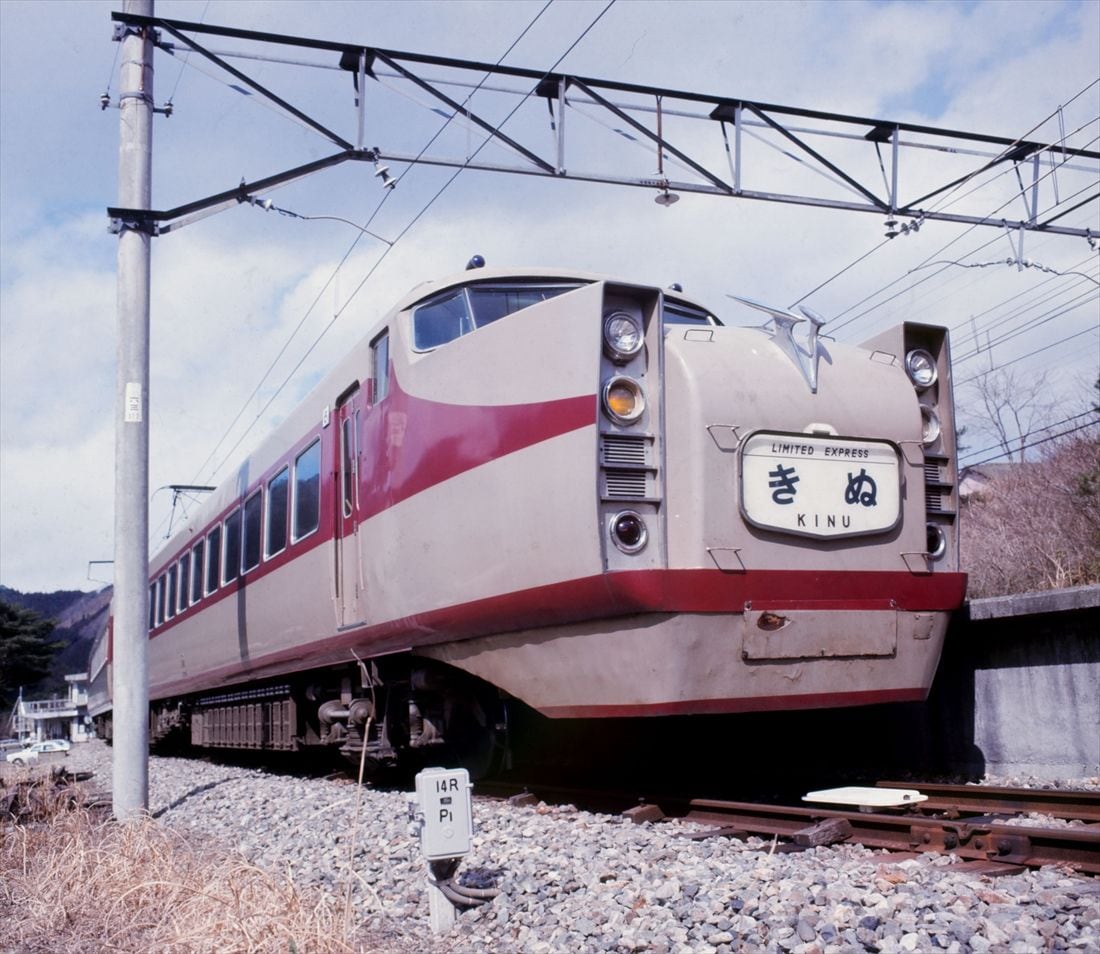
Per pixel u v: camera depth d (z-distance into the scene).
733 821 5.91
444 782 4.65
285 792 9.37
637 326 6.12
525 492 6.32
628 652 5.96
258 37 8.91
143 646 8.98
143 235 9.21
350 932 4.30
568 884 4.66
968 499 20.62
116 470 9.07
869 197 10.59
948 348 7.04
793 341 6.46
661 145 9.77
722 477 5.98
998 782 6.96
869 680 6.37
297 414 10.59
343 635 8.76
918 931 3.51
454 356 7.14
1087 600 6.38
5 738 80.56
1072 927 3.45
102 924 5.02
